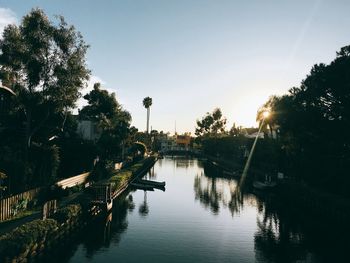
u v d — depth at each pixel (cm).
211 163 12825
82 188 4638
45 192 3609
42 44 4394
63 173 5038
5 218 2788
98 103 8038
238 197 5603
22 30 4400
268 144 8031
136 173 7569
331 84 3991
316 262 2714
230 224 3825
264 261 2705
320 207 4297
